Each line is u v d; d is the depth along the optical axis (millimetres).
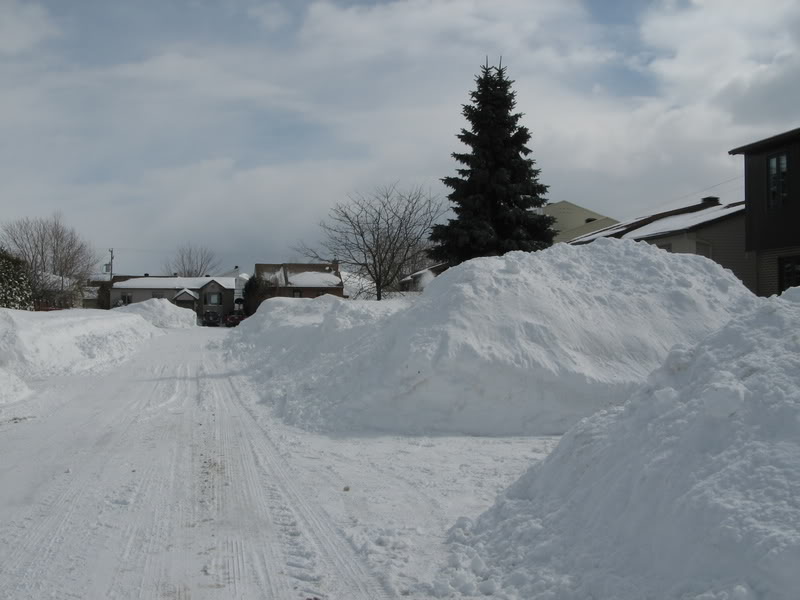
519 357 9375
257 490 6363
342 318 14766
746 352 4625
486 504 5906
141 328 27016
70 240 63188
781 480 3408
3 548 4934
